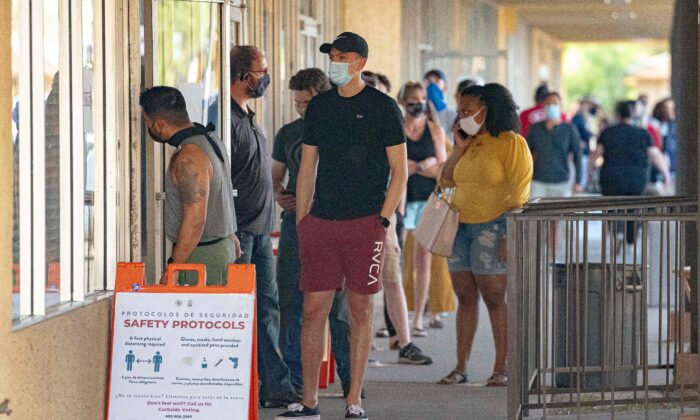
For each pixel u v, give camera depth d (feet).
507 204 86.38
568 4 262.26
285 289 82.69
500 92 86.02
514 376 71.20
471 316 91.04
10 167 51.93
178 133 65.98
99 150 66.39
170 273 61.62
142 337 60.75
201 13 74.95
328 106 72.84
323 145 73.00
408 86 110.93
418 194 114.21
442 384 91.30
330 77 72.23
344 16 147.23
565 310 84.94
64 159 61.62
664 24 326.65
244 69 78.89
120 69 68.39
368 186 72.79
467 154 87.10
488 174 86.02
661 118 239.91
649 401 79.66
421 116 111.45
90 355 61.77
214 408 60.03
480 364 100.83
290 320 83.05
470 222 87.61
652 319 125.39
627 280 84.07
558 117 163.73
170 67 74.95
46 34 60.49
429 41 180.55
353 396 75.25
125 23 68.74
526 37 315.78
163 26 74.84
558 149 163.84
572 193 169.99
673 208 90.02
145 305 60.90
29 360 53.57
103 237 66.64
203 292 60.70
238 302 60.54
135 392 60.49
